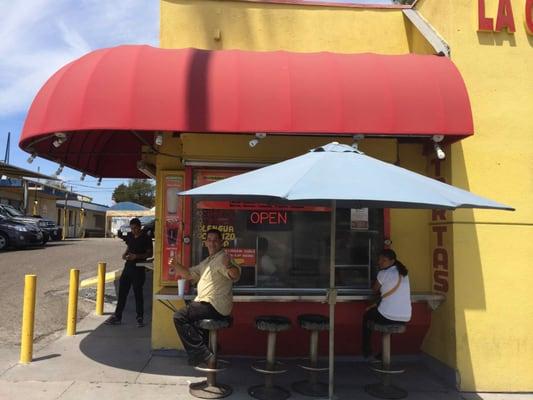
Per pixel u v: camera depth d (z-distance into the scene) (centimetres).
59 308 966
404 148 696
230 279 560
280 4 729
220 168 662
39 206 3825
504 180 630
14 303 986
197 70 569
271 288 656
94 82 553
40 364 629
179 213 685
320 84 574
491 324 610
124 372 611
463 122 575
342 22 732
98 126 540
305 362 675
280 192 393
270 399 541
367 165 452
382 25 735
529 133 638
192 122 549
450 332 617
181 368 632
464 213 619
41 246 2475
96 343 734
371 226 674
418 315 652
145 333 801
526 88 642
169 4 715
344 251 669
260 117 558
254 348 673
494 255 618
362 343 633
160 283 677
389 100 573
